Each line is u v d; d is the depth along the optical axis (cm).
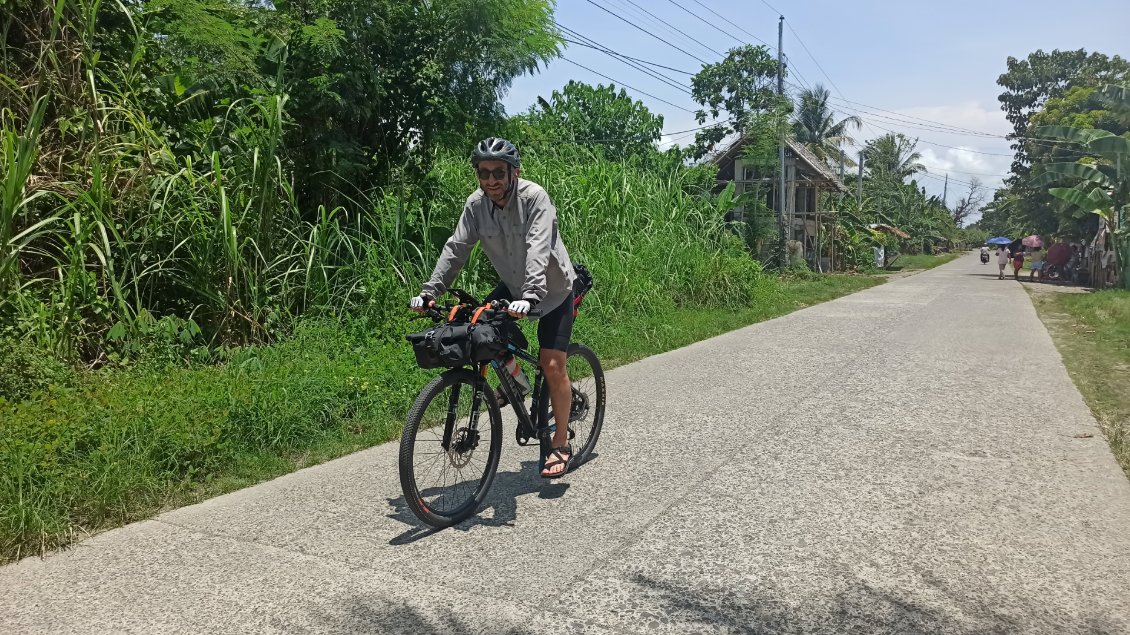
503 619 255
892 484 384
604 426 514
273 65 776
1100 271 2286
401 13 832
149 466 383
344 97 777
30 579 289
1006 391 607
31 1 585
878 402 573
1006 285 2220
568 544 316
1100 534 317
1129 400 577
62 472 357
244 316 627
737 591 272
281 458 439
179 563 301
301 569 295
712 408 562
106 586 282
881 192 5772
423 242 840
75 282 528
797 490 378
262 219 667
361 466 430
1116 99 2092
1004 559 294
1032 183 2373
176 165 624
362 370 549
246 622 254
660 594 271
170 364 531
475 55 855
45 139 583
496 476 412
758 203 2441
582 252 1057
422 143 905
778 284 1709
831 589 273
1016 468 407
